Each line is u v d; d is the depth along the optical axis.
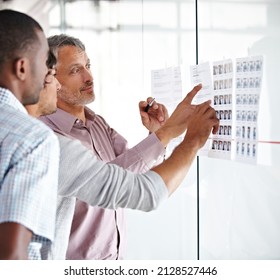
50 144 1.12
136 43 2.97
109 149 2.20
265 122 1.82
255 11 1.81
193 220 2.52
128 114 3.10
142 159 1.92
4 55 1.20
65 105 2.14
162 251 2.72
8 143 1.09
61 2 3.42
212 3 2.02
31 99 1.27
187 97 1.97
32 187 1.06
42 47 1.27
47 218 1.11
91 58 3.24
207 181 2.18
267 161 1.83
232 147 1.80
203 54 2.09
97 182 1.47
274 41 1.73
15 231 1.03
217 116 1.88
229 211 2.06
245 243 1.98
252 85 1.67
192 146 1.67
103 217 2.00
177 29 2.58
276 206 1.81
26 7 3.52
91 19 3.26
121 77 3.10
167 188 1.52
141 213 2.82
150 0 2.79
